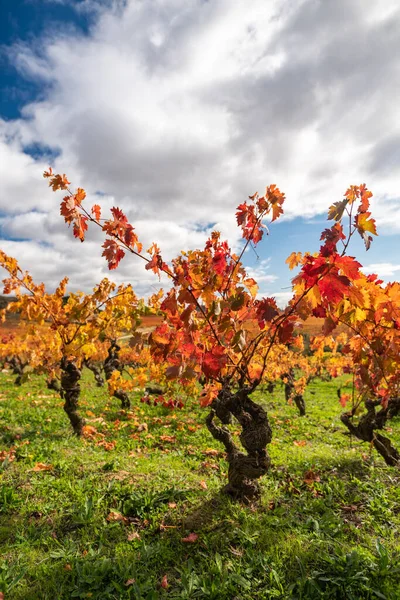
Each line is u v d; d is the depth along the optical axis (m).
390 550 3.78
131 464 6.08
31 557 3.67
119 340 13.72
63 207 3.55
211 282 3.81
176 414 11.21
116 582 3.29
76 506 4.50
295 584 3.26
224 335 4.23
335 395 17.80
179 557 3.64
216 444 8.02
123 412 11.07
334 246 2.97
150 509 4.45
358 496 4.95
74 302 8.45
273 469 6.10
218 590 3.15
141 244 3.95
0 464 5.79
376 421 6.43
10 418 9.55
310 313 3.37
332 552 3.70
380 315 4.13
